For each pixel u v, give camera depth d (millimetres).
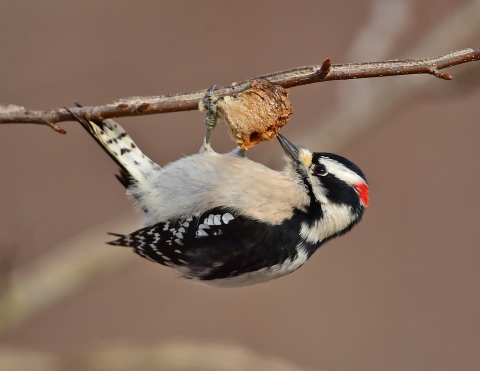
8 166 12758
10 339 12508
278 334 13492
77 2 13312
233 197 8312
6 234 12062
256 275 8539
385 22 13297
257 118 7301
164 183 8492
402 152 14492
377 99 13766
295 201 8578
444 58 6918
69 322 12938
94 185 12961
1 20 12977
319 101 14352
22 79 12828
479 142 14391
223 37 13773
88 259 12234
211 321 13453
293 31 14078
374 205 14266
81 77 13094
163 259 8539
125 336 13008
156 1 13625
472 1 13414
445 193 14164
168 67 13430
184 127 13133
